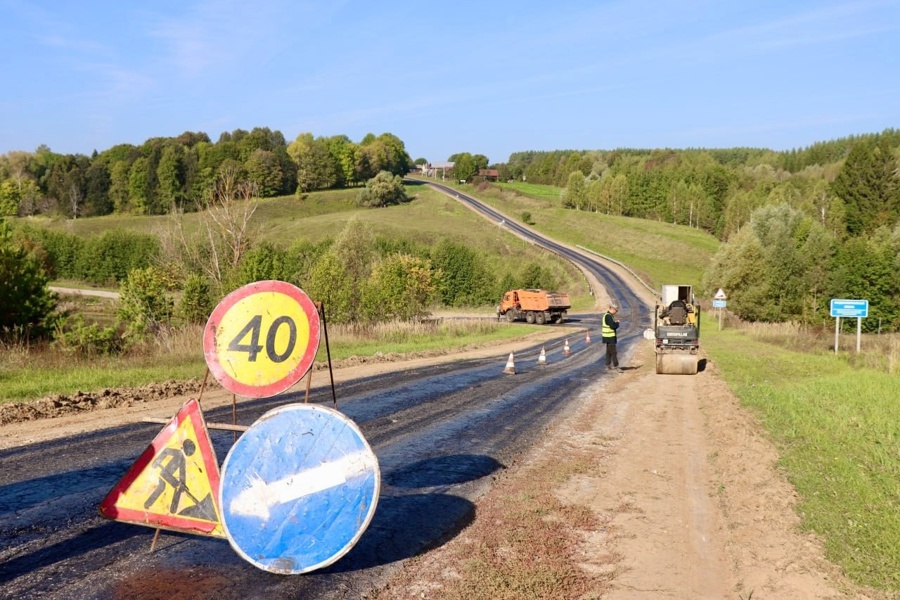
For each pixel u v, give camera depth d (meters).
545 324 51.53
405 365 21.48
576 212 135.50
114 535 6.19
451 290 71.62
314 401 13.65
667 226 123.06
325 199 146.50
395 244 73.38
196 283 25.16
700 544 6.57
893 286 55.62
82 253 80.06
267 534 5.45
